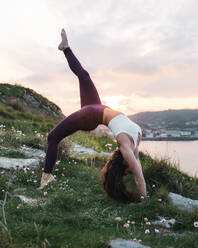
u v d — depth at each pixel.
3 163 5.03
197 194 4.88
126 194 3.83
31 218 2.74
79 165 6.03
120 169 3.86
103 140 12.38
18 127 10.57
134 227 2.91
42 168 5.01
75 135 11.92
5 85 19.66
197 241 2.60
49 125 13.66
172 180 4.85
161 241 2.63
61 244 2.20
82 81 4.28
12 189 3.83
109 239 2.42
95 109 4.04
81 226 2.79
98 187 4.52
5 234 2.18
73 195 3.91
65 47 4.43
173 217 3.35
